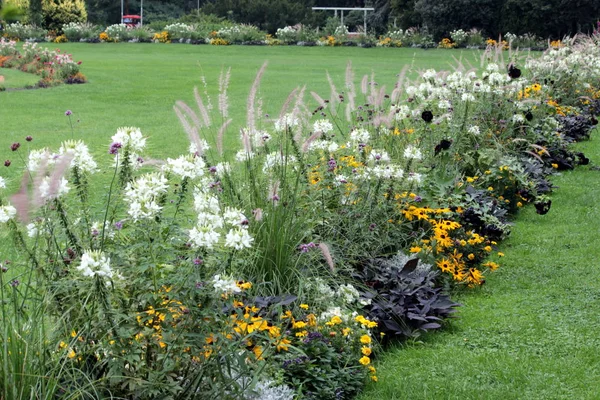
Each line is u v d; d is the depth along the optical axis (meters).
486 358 4.90
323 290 4.85
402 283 5.45
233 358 3.42
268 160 5.53
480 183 8.32
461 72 9.95
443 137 8.41
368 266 5.64
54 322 3.36
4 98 18.16
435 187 7.25
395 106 7.89
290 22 54.88
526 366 4.78
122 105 17.38
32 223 3.52
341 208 5.88
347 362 4.35
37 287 3.42
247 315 3.62
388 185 6.13
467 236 6.75
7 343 2.97
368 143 7.40
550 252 7.07
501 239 7.43
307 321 4.55
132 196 3.38
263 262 4.83
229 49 37.97
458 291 6.17
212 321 3.34
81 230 3.60
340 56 34.81
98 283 3.12
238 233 3.36
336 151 6.73
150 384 3.21
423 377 4.62
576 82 14.65
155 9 65.81
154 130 13.37
